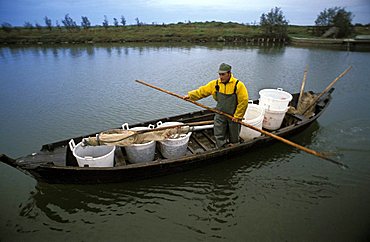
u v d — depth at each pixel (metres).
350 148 6.62
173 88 12.54
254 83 13.39
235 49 27.33
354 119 8.38
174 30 40.69
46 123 8.27
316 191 5.14
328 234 4.14
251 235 4.15
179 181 5.36
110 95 11.25
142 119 8.70
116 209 4.67
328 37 33.31
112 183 4.84
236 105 5.05
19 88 12.16
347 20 33.03
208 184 5.39
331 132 7.46
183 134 5.41
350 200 4.89
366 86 12.54
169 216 4.54
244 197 5.01
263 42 34.03
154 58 20.80
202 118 7.03
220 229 4.27
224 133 5.57
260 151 6.26
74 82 13.28
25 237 4.04
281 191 5.16
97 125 8.16
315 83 13.33
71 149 4.61
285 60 20.00
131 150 4.95
